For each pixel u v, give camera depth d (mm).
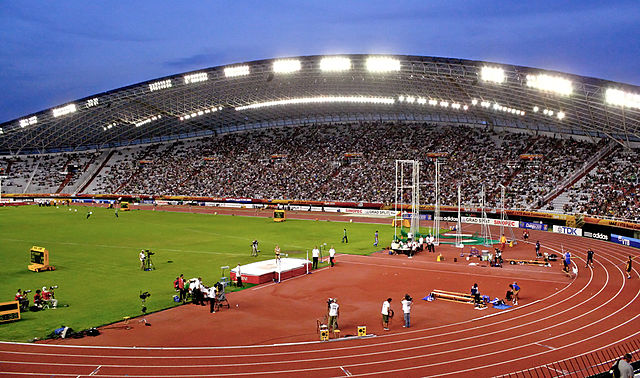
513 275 37906
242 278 35062
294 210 103812
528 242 57938
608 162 75250
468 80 67188
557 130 88688
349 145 113375
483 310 27766
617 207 63938
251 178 116500
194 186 120688
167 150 136750
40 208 106938
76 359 20000
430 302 29656
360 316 26500
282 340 22562
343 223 78938
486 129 101875
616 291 32188
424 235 61031
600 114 66875
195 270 39562
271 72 74062
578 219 64188
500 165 89625
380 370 18891
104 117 107125
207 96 91500
